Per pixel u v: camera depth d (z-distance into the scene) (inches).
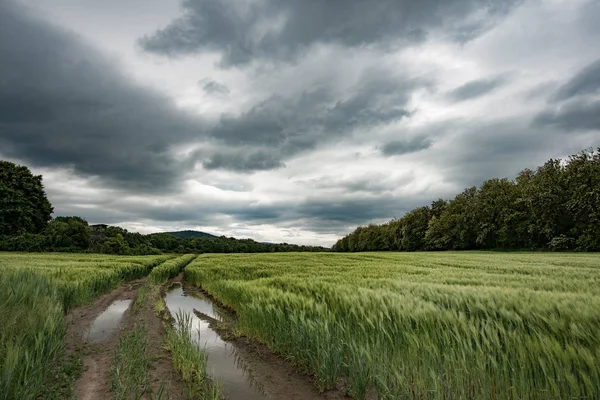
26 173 2237.9
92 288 518.9
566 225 1905.8
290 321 261.3
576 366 141.9
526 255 1497.3
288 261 1405.0
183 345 225.6
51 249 1982.0
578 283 450.9
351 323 249.0
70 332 308.8
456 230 2719.0
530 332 190.9
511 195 2277.3
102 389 180.4
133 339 248.4
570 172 1792.6
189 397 170.2
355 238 5260.8
